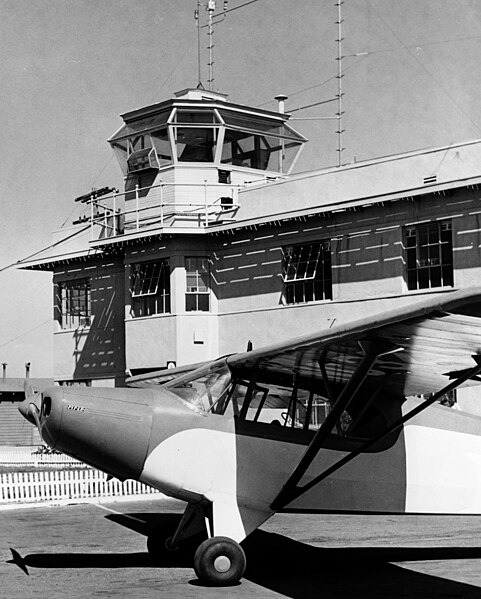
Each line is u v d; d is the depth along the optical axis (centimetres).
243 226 2566
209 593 929
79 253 3212
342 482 1077
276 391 1084
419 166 2214
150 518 1734
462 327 831
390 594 919
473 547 1266
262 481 1040
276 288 2542
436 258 2161
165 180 2892
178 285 2728
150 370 2869
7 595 929
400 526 1536
